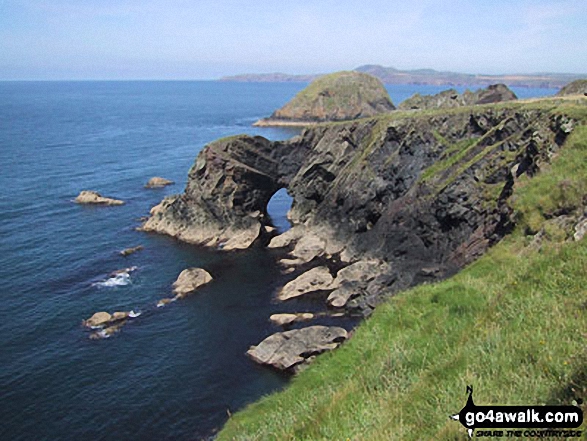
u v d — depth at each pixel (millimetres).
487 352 11836
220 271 59312
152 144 150875
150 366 38688
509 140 49781
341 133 75062
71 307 48125
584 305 12438
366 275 53344
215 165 72750
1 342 41312
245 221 72500
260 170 79312
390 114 72062
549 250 20328
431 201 53562
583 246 16922
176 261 62031
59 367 38094
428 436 8922
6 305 47844
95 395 34938
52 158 123562
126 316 46656
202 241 69438
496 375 10430
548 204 30734
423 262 53031
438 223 52812
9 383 35875
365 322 21141
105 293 51594
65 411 33188
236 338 43312
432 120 62812
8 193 89188
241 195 73750
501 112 57625
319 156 75250
